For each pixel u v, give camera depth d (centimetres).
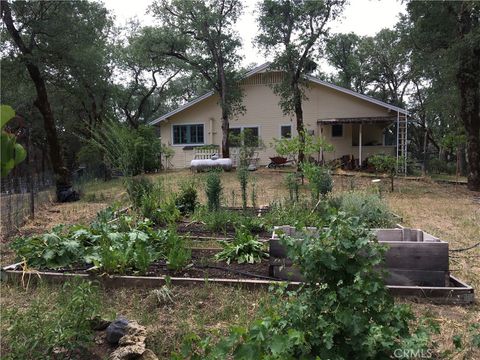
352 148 2105
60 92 1862
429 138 3058
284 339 199
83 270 470
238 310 362
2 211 844
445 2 1249
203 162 1866
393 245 415
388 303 229
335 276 231
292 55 1680
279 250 440
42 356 268
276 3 1684
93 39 1371
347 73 3472
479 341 255
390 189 1302
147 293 409
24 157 100
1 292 417
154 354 283
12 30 1123
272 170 1881
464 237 657
